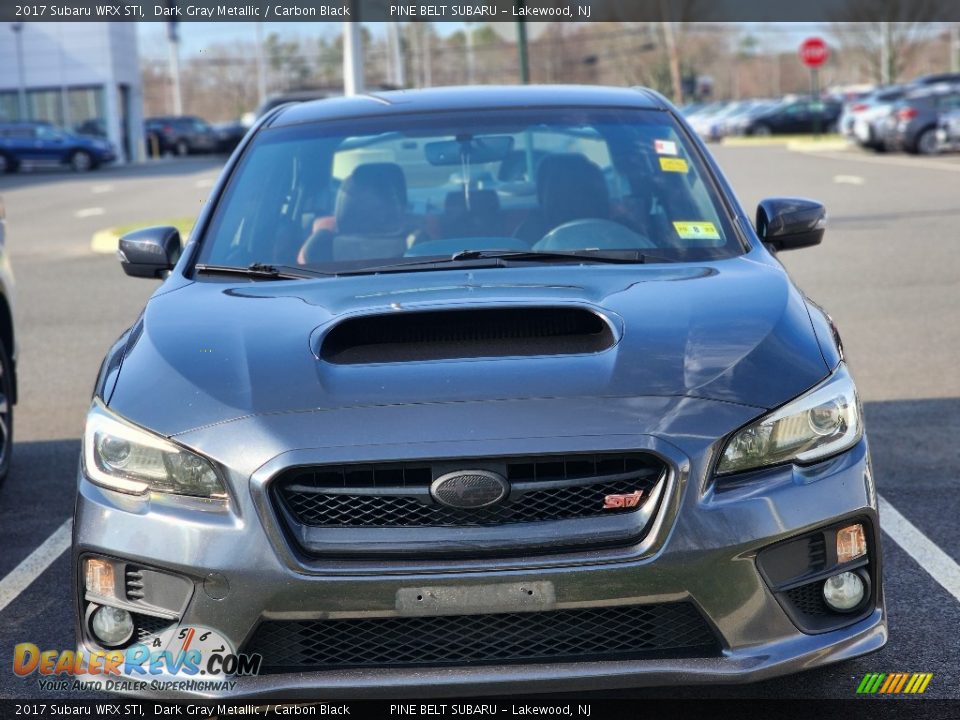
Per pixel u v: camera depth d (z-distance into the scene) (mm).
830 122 51750
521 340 3160
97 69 49656
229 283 3760
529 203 4188
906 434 6125
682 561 2754
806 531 2838
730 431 2840
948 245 12930
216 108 95562
